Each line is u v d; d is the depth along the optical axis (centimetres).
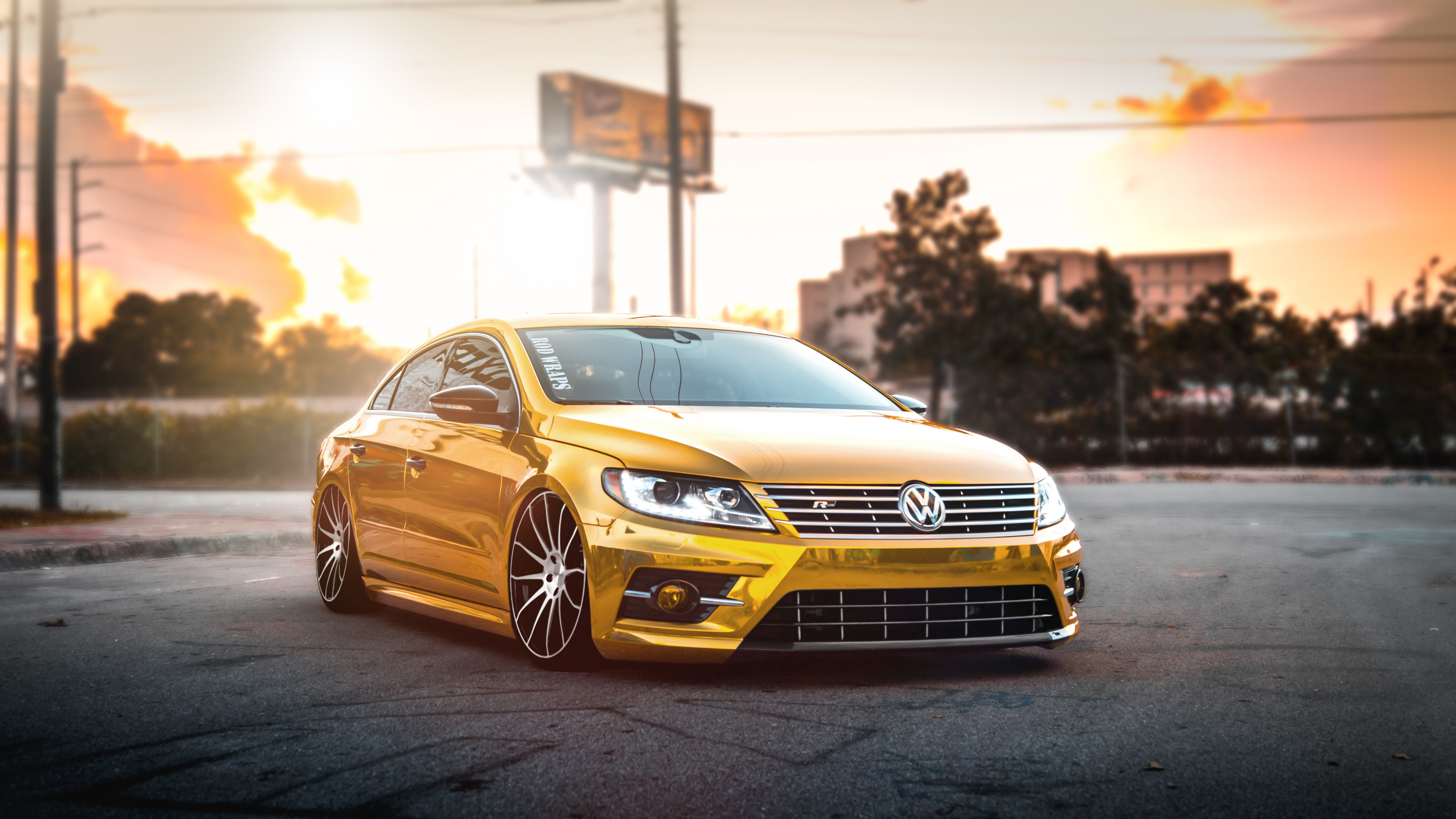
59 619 643
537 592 499
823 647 443
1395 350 2903
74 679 490
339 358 7094
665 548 446
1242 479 2022
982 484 479
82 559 926
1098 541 1028
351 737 398
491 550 523
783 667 499
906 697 449
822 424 511
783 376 604
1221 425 2419
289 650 551
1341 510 1354
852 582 443
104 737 401
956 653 532
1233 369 2428
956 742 389
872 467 462
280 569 884
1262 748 382
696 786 344
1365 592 727
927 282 3519
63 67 1439
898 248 3581
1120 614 645
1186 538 1045
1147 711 429
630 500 459
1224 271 9712
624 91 5297
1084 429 2481
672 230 2338
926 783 347
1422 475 1955
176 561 942
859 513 451
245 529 1081
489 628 529
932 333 3412
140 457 2684
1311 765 365
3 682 486
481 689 464
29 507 1545
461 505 548
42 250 1412
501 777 354
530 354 572
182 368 6425
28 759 376
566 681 476
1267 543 1003
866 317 8569
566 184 5266
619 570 452
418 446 596
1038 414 2517
